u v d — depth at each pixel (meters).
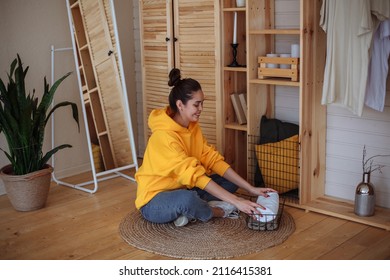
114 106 4.21
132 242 3.09
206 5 3.88
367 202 3.33
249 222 3.22
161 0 4.15
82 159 4.53
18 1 3.99
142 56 4.42
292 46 3.51
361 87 3.12
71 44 4.34
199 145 3.40
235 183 3.38
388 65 3.34
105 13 4.11
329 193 3.78
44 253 3.00
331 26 3.20
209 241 3.07
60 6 4.24
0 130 3.55
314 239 3.10
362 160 3.58
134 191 4.00
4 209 3.72
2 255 2.99
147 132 4.55
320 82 3.54
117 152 4.26
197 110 3.20
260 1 3.68
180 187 3.32
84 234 3.25
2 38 3.93
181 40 4.09
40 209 3.69
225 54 3.89
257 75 3.74
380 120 3.46
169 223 3.34
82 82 4.05
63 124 4.37
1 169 3.71
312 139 3.58
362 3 3.01
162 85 4.30
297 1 3.69
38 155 3.69
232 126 3.93
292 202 3.63
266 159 3.72
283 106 3.92
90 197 3.90
